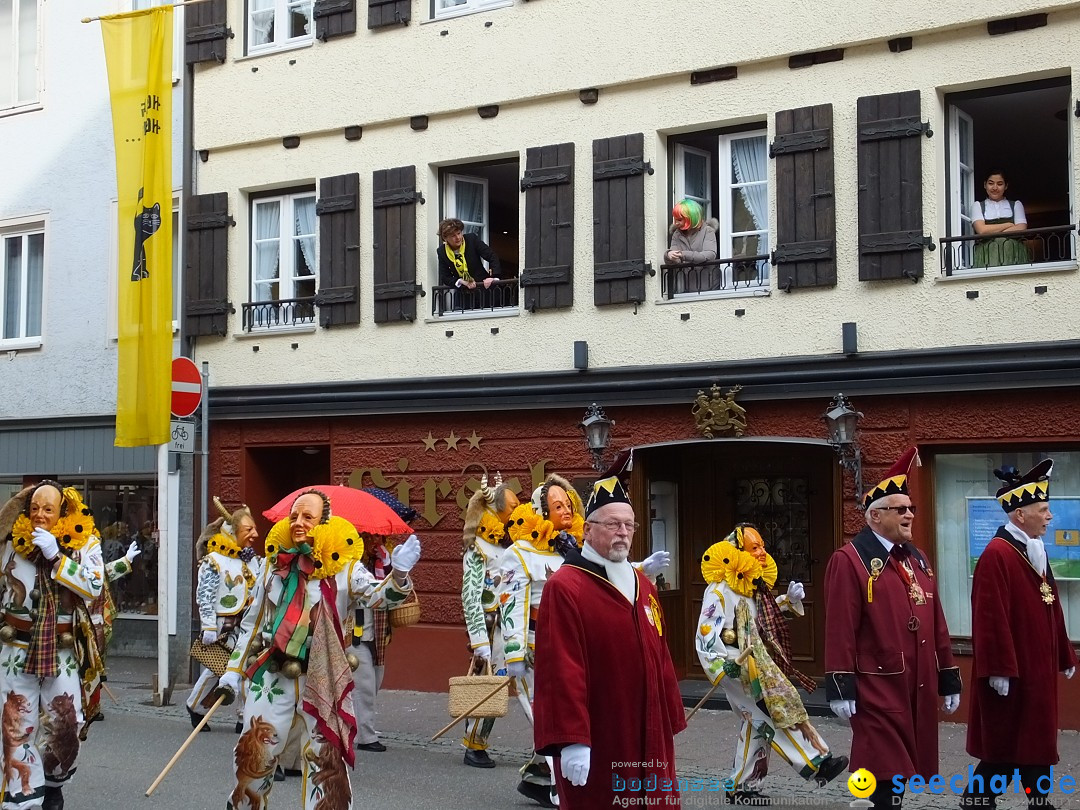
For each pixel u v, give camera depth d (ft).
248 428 54.54
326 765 24.45
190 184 56.24
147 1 59.67
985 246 41.04
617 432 45.70
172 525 55.06
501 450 48.29
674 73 45.16
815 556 45.91
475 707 32.89
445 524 49.39
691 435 44.24
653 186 45.52
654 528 46.55
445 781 33.32
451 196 51.47
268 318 54.95
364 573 25.25
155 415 47.24
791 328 42.68
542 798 30.40
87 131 61.41
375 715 40.04
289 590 24.86
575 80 47.11
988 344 39.45
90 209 61.11
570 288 46.80
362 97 52.16
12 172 63.36
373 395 50.72
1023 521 27.12
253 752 24.57
